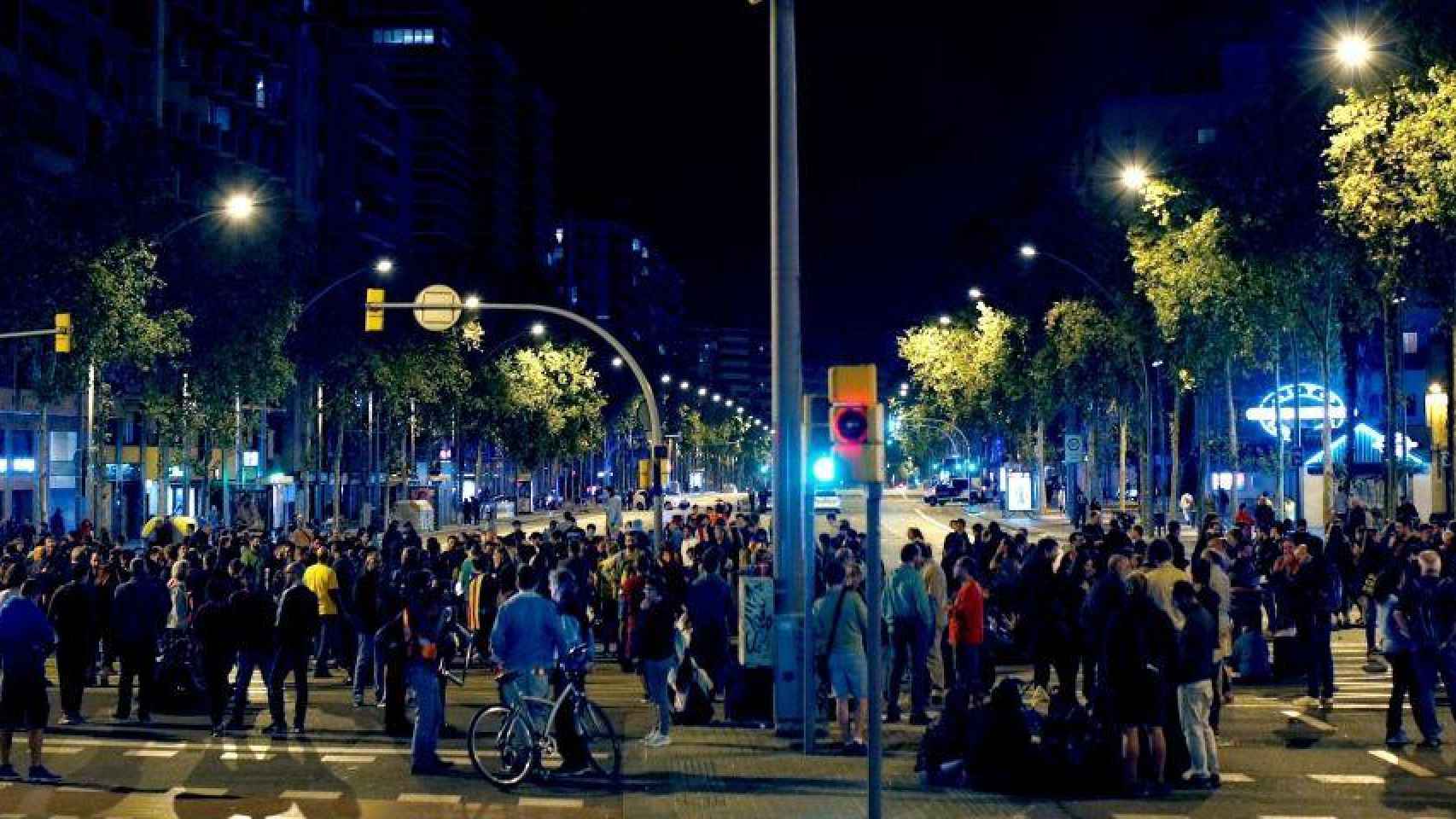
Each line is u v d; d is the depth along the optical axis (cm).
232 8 8788
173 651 2006
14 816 1337
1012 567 2581
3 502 6631
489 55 19212
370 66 12275
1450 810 1345
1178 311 4334
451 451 10125
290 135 9981
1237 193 3906
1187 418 8694
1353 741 1722
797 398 1781
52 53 6825
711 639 2105
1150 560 1662
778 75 1800
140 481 7781
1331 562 3034
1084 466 10619
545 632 1514
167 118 8162
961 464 17262
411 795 1438
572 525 3328
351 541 2967
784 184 1792
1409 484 5800
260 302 5469
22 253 4256
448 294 3278
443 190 17038
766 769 1541
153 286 4781
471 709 2048
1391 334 3859
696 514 4494
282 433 9206
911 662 1895
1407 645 1667
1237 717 1914
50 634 1523
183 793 1445
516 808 1375
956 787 1441
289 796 1434
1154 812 1334
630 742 1736
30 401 6812
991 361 7356
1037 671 1980
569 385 10512
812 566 1645
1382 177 2784
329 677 2486
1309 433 6906
